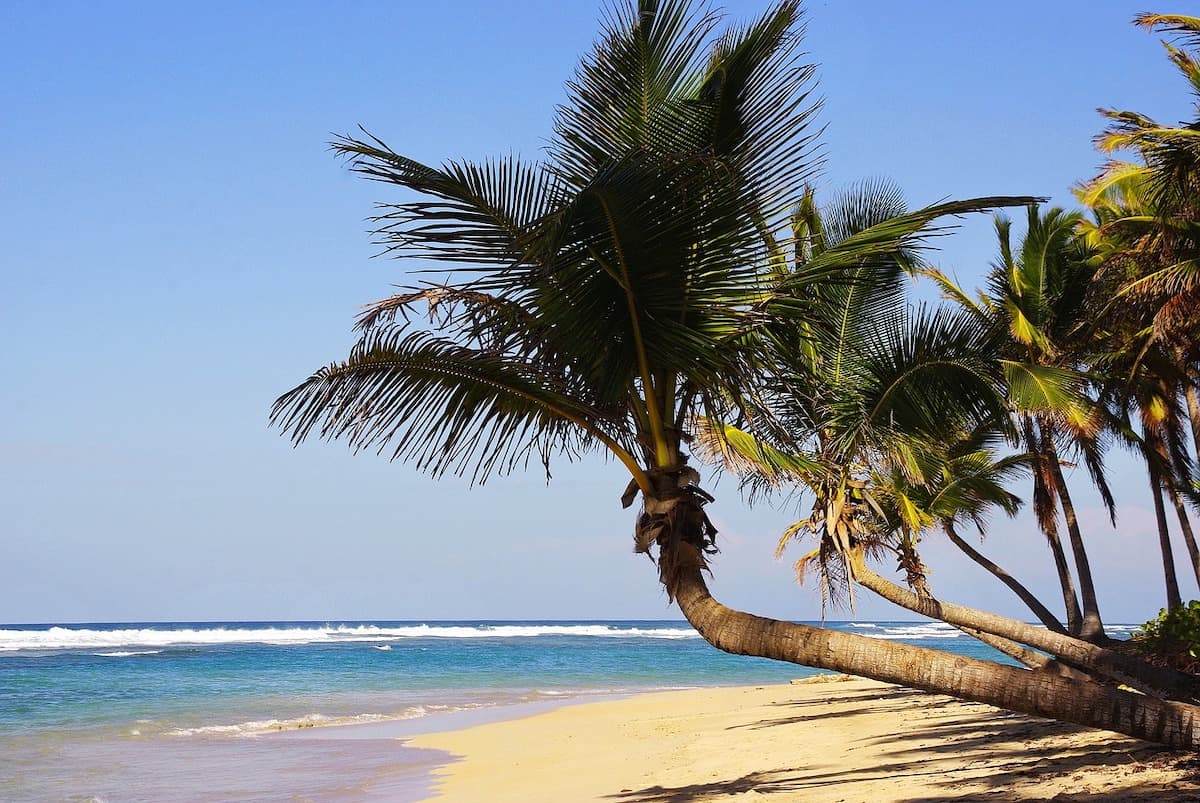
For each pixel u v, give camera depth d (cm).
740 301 614
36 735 1955
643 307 591
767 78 632
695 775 1170
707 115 630
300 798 1254
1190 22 1248
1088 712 485
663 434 630
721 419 689
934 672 520
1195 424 1784
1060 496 1995
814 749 1257
